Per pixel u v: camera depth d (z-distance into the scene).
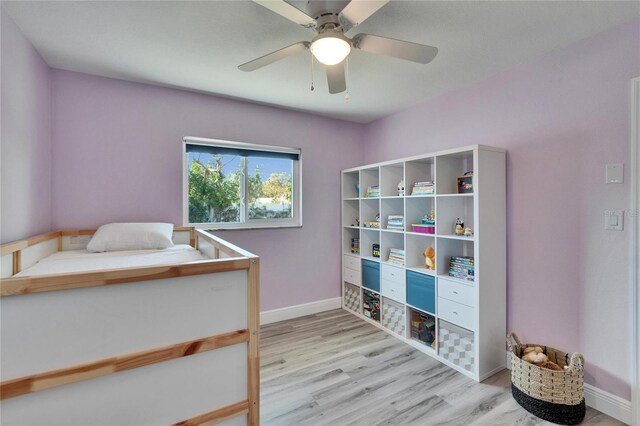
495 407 1.80
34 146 1.94
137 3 1.51
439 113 2.80
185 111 2.69
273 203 3.26
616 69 1.71
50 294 0.82
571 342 1.91
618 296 1.71
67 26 1.70
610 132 1.74
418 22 1.68
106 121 2.39
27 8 1.54
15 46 1.68
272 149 3.17
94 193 2.36
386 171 3.02
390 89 2.66
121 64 2.17
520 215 2.18
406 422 1.68
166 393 0.99
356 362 2.33
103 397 0.90
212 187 2.95
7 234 1.59
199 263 1.01
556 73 1.98
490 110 2.37
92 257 1.91
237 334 1.09
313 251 3.41
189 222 2.84
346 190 3.58
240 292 1.09
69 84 2.26
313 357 2.41
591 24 1.70
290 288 3.27
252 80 2.46
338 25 1.36
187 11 1.58
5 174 1.57
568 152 1.92
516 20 1.66
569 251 1.92
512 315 2.23
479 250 2.09
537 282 2.08
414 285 2.60
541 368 1.71
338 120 3.56
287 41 1.88
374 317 3.15
